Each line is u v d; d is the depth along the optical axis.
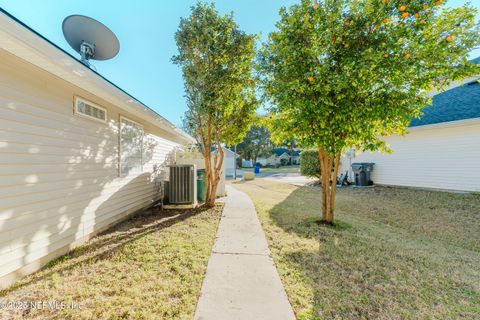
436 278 2.86
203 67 5.73
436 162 8.37
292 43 4.03
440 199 7.25
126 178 5.38
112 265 2.99
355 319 2.10
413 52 3.65
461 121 7.40
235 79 5.73
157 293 2.39
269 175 22.88
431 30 3.64
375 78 3.71
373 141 4.14
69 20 4.17
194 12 5.52
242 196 9.03
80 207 3.76
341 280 2.75
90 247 3.61
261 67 4.68
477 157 7.41
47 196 3.07
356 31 3.90
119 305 2.19
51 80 3.16
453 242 4.41
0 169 2.46
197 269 2.91
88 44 4.45
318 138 4.05
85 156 3.91
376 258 3.38
